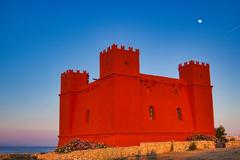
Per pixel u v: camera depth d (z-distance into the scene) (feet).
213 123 159.12
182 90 156.25
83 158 114.93
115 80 129.70
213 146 142.51
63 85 170.71
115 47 132.98
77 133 155.94
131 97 132.16
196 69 159.53
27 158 134.10
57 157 122.62
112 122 126.41
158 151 124.26
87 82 170.09
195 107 154.40
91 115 145.79
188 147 133.49
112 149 114.42
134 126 130.21
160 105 144.56
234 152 112.98
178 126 147.54
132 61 136.36
